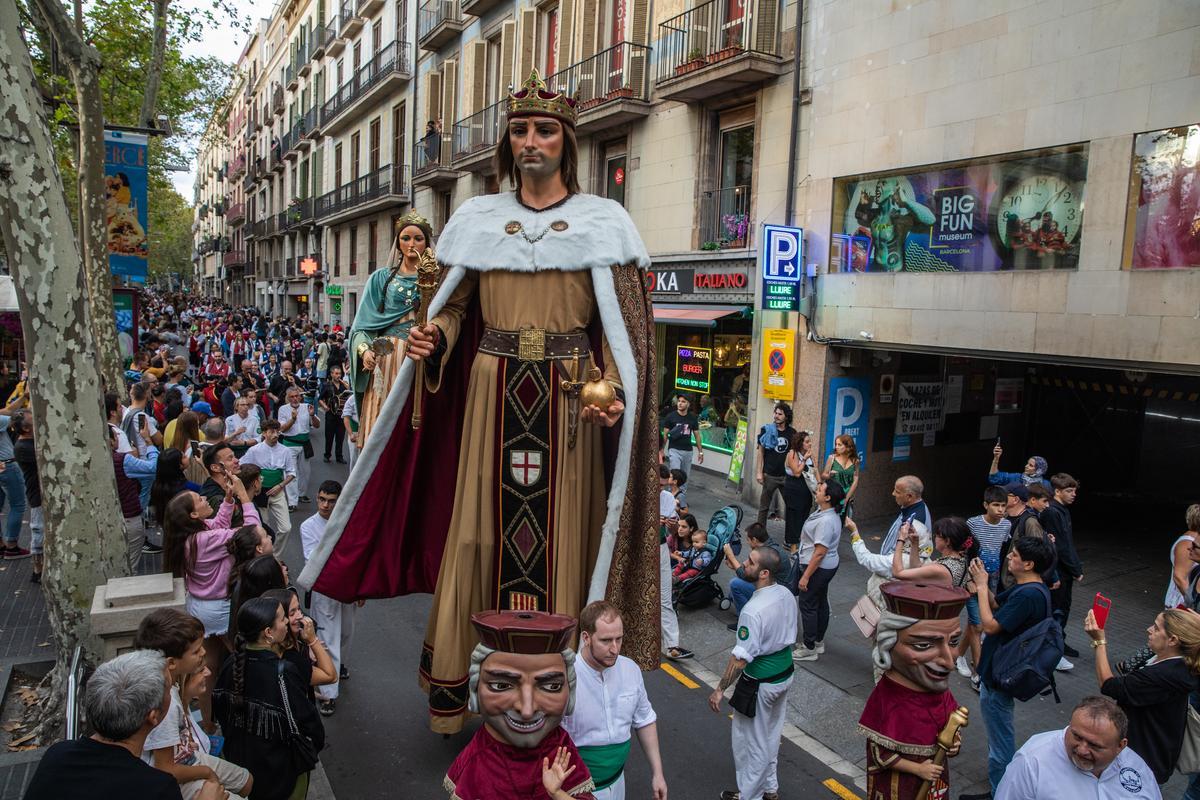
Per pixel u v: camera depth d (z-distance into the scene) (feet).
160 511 21.95
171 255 251.80
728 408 46.19
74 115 49.57
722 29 42.27
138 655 9.77
